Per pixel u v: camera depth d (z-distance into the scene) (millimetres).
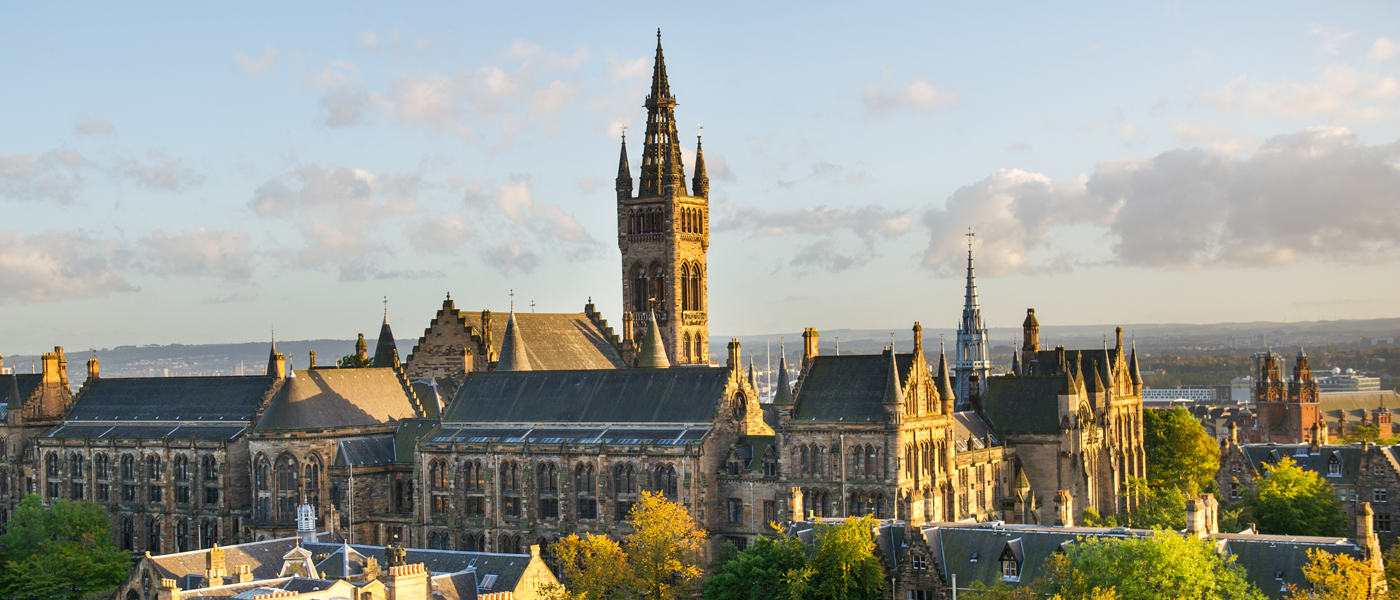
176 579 163625
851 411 196375
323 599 138000
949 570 149250
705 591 161375
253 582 149500
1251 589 133875
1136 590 126938
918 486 195750
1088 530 148375
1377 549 137750
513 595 161375
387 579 145375
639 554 177875
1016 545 146500
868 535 151000
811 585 149625
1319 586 128625
